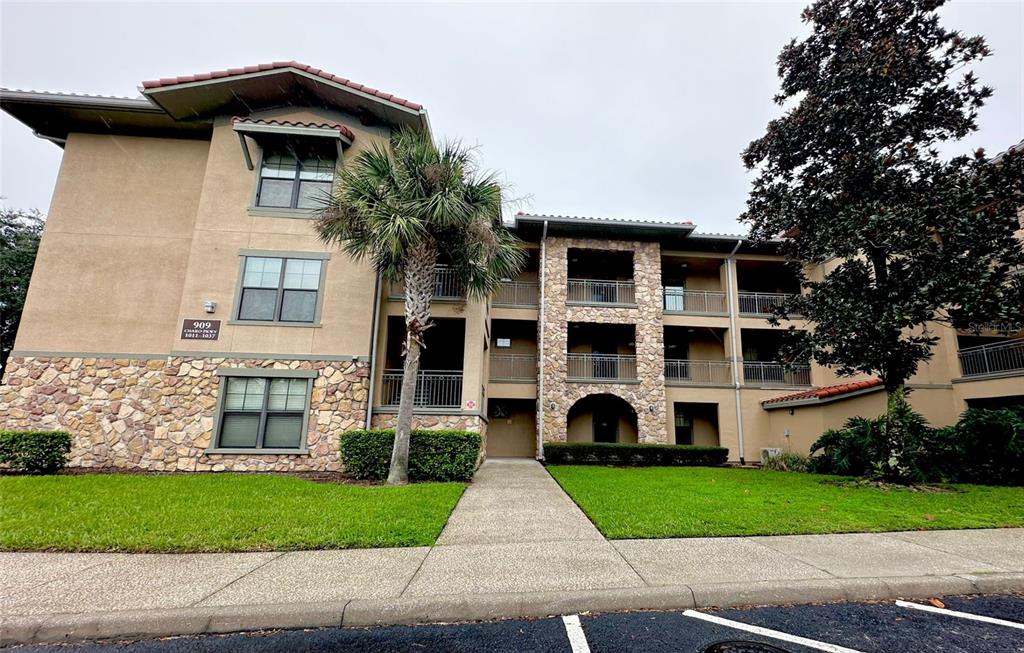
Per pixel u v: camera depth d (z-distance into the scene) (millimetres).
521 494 8625
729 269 18078
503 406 18359
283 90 12008
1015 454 9633
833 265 16625
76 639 3281
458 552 4969
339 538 5301
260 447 10781
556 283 17031
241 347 11086
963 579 4258
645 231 16969
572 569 4438
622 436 17953
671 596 3895
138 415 10953
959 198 8602
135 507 6480
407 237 9133
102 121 12172
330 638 3309
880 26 10016
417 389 12523
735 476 11570
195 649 3154
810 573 4352
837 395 13805
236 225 11617
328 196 10531
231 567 4438
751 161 11805
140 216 12023
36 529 5367
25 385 10852
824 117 10250
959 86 9430
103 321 11383
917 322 9156
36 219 18500
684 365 18750
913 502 7754
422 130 12203
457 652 3123
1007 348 13586
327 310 11484
